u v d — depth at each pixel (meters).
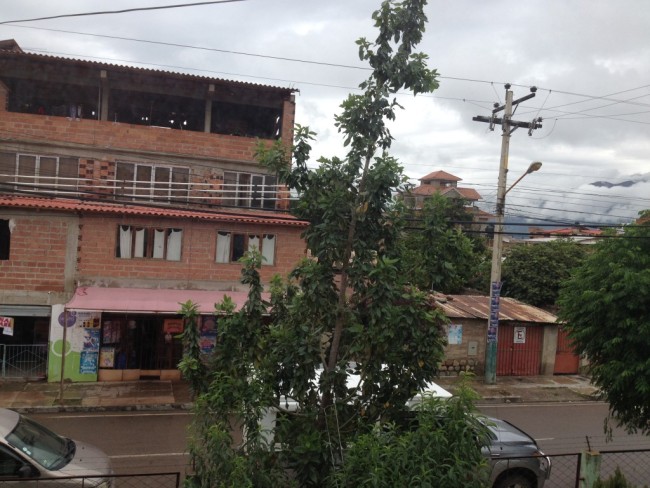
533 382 20.28
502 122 18.69
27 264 16.80
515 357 21.31
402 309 5.11
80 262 17.17
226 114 23.14
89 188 18.91
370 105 5.26
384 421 5.24
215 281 18.23
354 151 5.32
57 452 7.71
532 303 26.52
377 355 5.11
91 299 16.42
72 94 21.23
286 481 4.99
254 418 4.93
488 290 28.12
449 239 5.58
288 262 18.83
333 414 5.19
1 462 7.02
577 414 16.42
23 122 18.55
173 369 17.98
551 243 28.59
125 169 19.36
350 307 5.45
